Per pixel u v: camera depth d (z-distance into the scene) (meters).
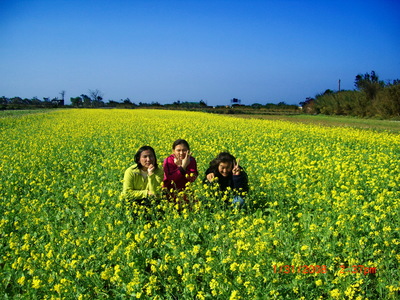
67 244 5.25
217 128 21.25
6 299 4.38
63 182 9.34
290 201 6.71
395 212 5.79
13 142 16.06
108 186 8.30
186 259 4.72
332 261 4.53
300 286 4.11
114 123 25.95
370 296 4.08
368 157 11.22
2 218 6.71
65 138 17.22
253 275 4.21
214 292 3.97
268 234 4.96
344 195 6.36
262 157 10.87
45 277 4.59
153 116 36.41
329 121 34.03
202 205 6.49
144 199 6.69
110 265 4.79
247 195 6.75
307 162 10.27
